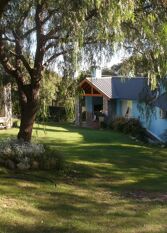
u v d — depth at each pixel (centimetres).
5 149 1552
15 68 1602
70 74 1577
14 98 1764
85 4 1044
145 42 1427
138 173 1803
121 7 999
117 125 3666
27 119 1667
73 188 1338
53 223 934
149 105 1975
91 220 984
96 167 1861
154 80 1478
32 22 1599
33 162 1546
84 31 1184
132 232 916
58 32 1394
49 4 1272
